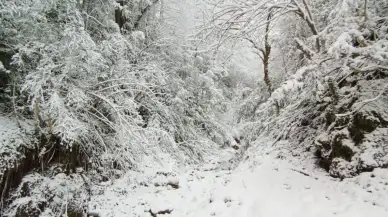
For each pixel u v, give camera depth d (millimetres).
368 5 5996
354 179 5465
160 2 11773
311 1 8375
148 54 10273
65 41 6371
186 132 11617
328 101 7055
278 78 12023
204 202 6410
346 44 4750
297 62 10406
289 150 7820
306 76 6398
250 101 12367
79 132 6871
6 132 6266
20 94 6957
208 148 12289
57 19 7160
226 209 5766
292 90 6062
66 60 6434
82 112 7586
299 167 6926
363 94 6168
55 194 6434
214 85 13305
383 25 5984
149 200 6820
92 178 7543
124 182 7828
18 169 6070
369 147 5562
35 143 6566
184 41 12320
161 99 10500
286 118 7891
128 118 7777
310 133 7871
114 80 7824
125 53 9109
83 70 6984
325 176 6230
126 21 10906
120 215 6367
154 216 6199
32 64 6980
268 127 9297
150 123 9836
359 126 5887
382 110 5816
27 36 6660
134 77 8555
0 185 5648
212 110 13578
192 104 12398
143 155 8492
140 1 10898
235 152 11359
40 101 6695
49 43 6711
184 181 8047
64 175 6941
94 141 7926
